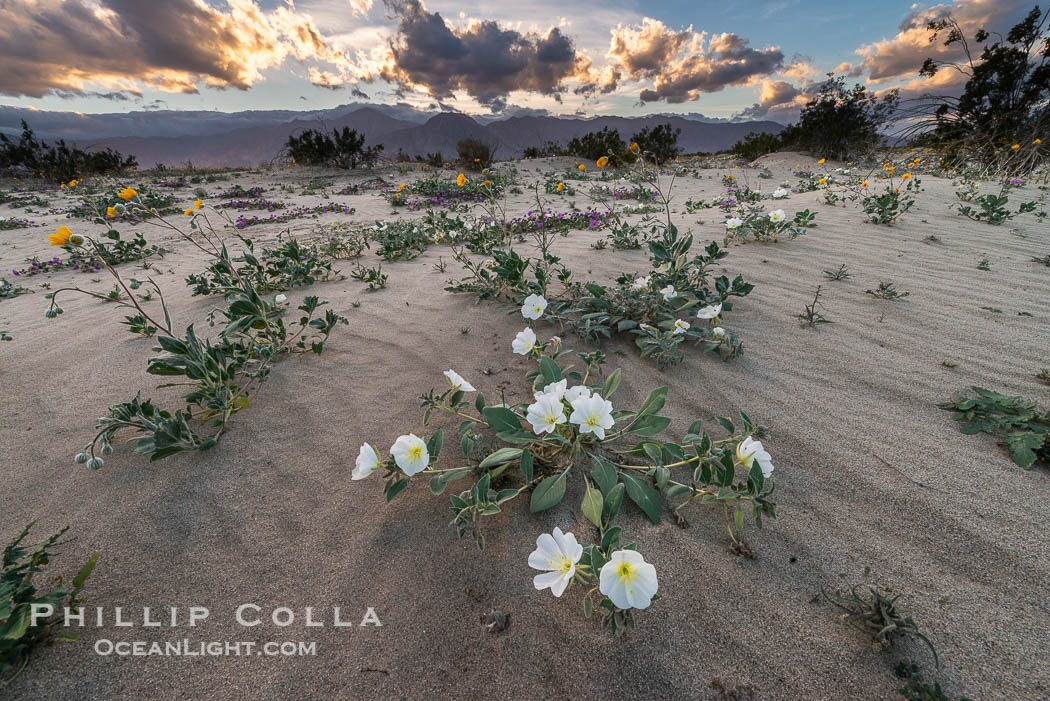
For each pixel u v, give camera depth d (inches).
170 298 161.3
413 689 44.8
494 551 58.8
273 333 108.6
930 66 493.7
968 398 88.2
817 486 68.5
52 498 67.8
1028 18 444.5
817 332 118.5
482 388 94.9
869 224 216.1
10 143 699.4
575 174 624.7
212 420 84.9
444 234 232.7
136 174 707.4
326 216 361.7
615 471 64.5
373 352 111.8
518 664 46.4
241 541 60.9
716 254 141.3
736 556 57.5
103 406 91.3
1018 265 160.9
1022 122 415.2
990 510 62.7
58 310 97.6
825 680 44.3
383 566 57.2
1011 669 44.5
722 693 43.7
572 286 142.0
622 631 48.5
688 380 98.2
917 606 50.8
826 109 696.4
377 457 60.3
